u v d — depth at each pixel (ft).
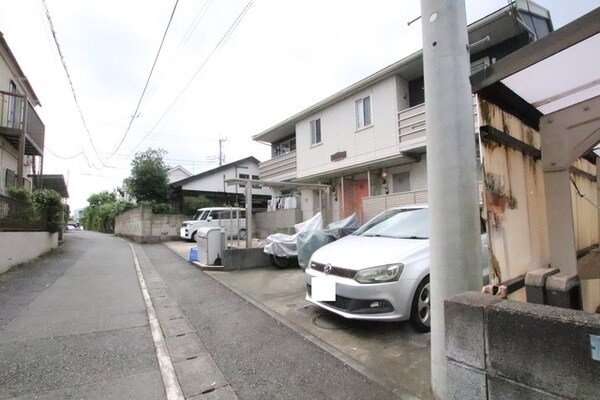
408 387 8.04
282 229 33.32
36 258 29.78
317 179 45.14
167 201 65.57
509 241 7.17
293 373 8.96
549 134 8.48
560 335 4.35
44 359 9.97
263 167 55.47
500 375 4.94
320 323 12.69
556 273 6.77
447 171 7.23
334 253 13.02
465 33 7.64
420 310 11.50
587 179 14.28
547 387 4.44
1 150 36.06
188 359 10.00
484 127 6.66
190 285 20.24
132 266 27.68
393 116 32.40
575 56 5.89
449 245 7.13
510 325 4.84
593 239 14.30
